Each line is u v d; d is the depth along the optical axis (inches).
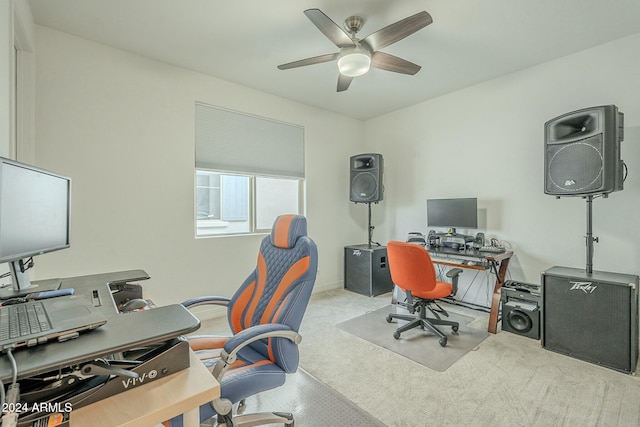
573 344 88.4
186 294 117.3
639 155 94.7
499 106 127.0
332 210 171.5
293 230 62.2
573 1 78.9
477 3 79.7
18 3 68.8
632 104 95.8
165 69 112.0
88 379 29.5
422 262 95.2
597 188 85.7
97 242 98.3
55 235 53.0
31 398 26.3
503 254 112.5
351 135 180.7
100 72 98.5
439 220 140.8
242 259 133.0
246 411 65.7
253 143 138.7
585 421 61.8
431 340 101.1
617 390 72.3
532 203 118.6
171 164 113.7
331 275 171.0
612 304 82.0
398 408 66.8
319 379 78.3
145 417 26.5
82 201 95.6
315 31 92.8
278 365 49.7
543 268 115.9
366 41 81.1
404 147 164.9
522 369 82.4
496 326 106.8
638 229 95.2
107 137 99.8
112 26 89.4
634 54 95.2
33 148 86.2
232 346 42.9
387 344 98.4
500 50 104.5
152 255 109.3
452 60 111.7
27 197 43.9
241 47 101.7
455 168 142.7
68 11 82.1
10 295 46.2
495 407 66.7
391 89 138.9
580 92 105.7
